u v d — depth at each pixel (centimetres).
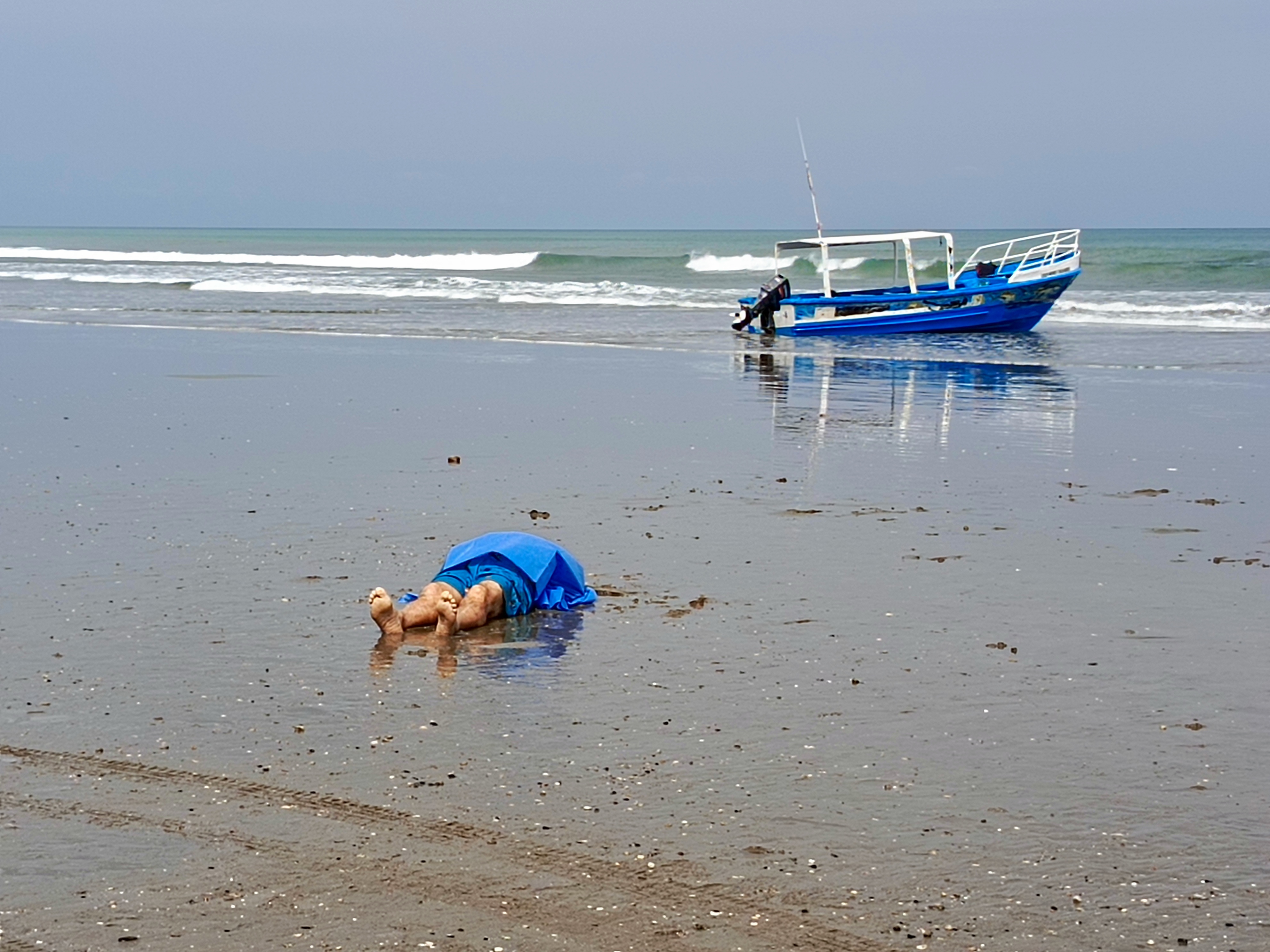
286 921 552
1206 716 792
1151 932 548
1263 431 1867
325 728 761
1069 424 1930
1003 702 812
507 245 12875
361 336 3216
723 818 650
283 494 1392
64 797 668
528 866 600
